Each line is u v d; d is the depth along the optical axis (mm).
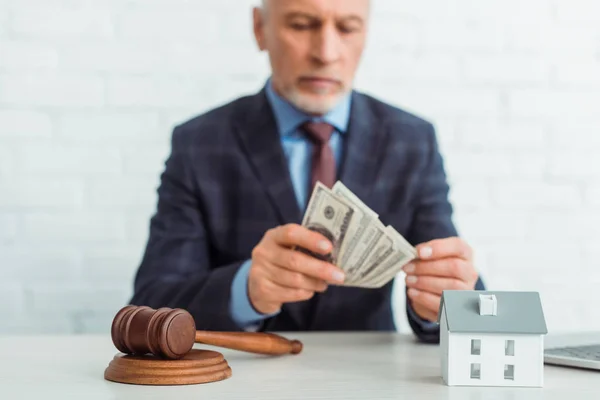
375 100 1979
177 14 2246
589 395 884
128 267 2219
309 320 1802
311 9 1631
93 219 2215
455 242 1399
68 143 2213
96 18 2225
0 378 994
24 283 2188
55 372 1037
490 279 2354
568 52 2381
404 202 1870
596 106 2391
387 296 1868
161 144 2240
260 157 1821
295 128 1844
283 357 1181
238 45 2260
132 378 942
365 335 1485
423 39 2332
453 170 2346
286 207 1791
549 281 2371
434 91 2336
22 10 2201
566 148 2379
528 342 932
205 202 1820
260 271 1380
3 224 2186
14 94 2197
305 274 1347
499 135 2357
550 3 2371
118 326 969
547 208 2371
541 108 2371
